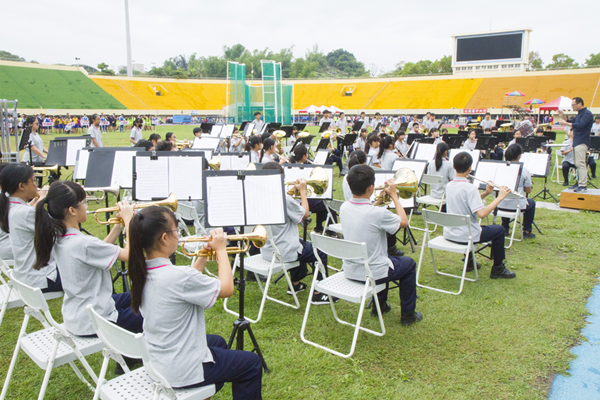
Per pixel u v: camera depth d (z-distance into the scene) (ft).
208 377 6.81
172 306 6.41
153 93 149.89
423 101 140.67
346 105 151.23
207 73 279.49
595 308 13.00
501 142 43.19
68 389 9.45
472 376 9.75
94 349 8.08
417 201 22.52
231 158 20.52
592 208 24.61
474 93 134.72
